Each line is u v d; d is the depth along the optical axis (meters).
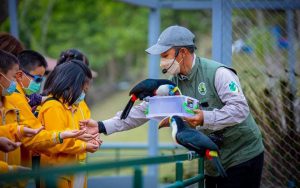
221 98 4.95
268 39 7.71
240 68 7.11
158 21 10.50
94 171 3.29
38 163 4.67
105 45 23.81
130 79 27.58
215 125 4.80
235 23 7.36
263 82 6.97
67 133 4.71
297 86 6.93
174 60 4.96
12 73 4.70
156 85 4.85
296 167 6.69
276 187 6.71
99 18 23.73
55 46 22.97
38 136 4.70
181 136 4.55
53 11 23.09
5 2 9.48
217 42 6.54
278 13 7.79
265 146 6.75
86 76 5.11
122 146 11.32
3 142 4.34
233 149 5.09
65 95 4.94
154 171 10.40
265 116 6.80
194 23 21.70
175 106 4.75
